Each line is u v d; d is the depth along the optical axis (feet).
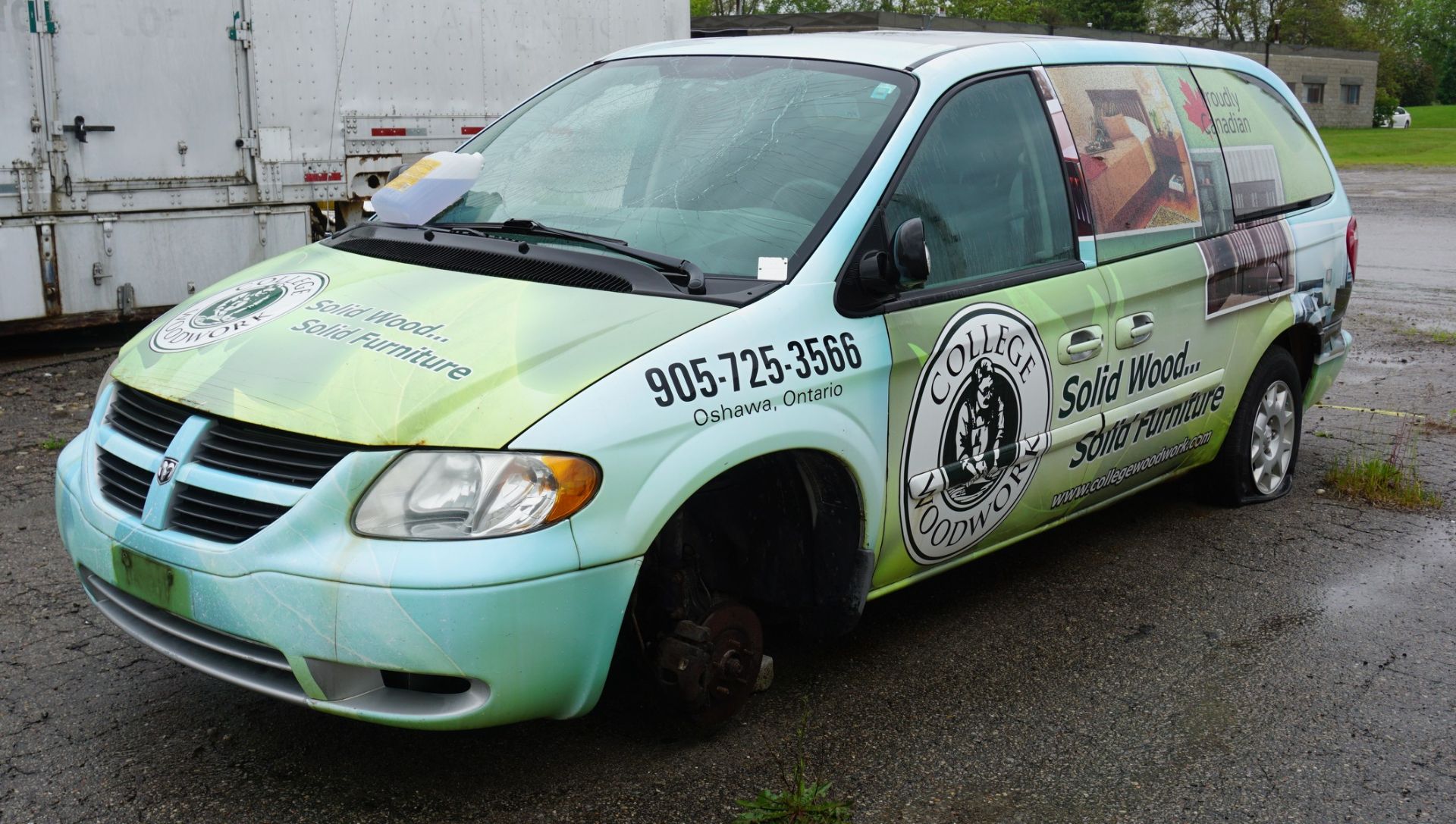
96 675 12.15
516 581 8.92
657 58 14.43
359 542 8.95
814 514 11.61
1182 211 15.60
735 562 12.03
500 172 13.33
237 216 28.50
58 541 15.72
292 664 9.13
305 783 10.39
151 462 9.93
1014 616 14.52
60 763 10.54
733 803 10.35
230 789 10.25
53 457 19.34
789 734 11.56
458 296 10.57
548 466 9.07
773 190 11.85
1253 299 16.80
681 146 12.69
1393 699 12.81
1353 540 17.48
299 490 9.16
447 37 31.37
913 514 11.98
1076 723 12.03
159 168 27.09
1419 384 27.86
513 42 32.76
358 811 10.02
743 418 10.14
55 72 25.29
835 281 11.17
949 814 10.38
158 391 10.20
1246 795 10.89
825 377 10.80
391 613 8.82
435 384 9.36
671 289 10.64
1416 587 15.87
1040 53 14.20
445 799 10.24
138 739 10.99
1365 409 25.30
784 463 11.44
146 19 26.35
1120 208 14.49
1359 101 210.59
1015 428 12.89
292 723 11.37
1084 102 14.46
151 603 9.86
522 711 9.38
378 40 30.12
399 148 30.94
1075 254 13.76
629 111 13.51
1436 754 11.74
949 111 12.75
